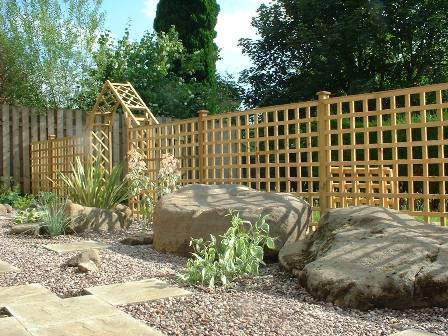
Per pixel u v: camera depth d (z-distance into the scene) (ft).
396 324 11.66
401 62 64.59
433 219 31.32
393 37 61.87
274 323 11.43
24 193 46.16
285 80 69.87
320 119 20.85
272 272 16.76
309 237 17.71
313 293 13.85
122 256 19.70
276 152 22.80
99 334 10.70
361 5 60.70
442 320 12.03
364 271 13.51
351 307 12.94
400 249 14.05
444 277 12.70
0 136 45.11
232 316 11.96
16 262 18.69
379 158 19.10
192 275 15.26
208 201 21.07
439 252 13.73
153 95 56.59
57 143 42.45
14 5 54.75
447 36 59.72
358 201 21.15
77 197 30.17
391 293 12.80
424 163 17.78
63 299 13.51
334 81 65.57
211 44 65.87
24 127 46.16
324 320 11.69
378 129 19.03
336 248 14.98
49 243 23.38
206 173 27.04
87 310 12.45
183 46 63.62
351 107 19.89
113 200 30.22
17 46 53.36
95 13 56.90
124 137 48.01
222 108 63.98
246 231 18.31
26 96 53.72
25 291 14.48
